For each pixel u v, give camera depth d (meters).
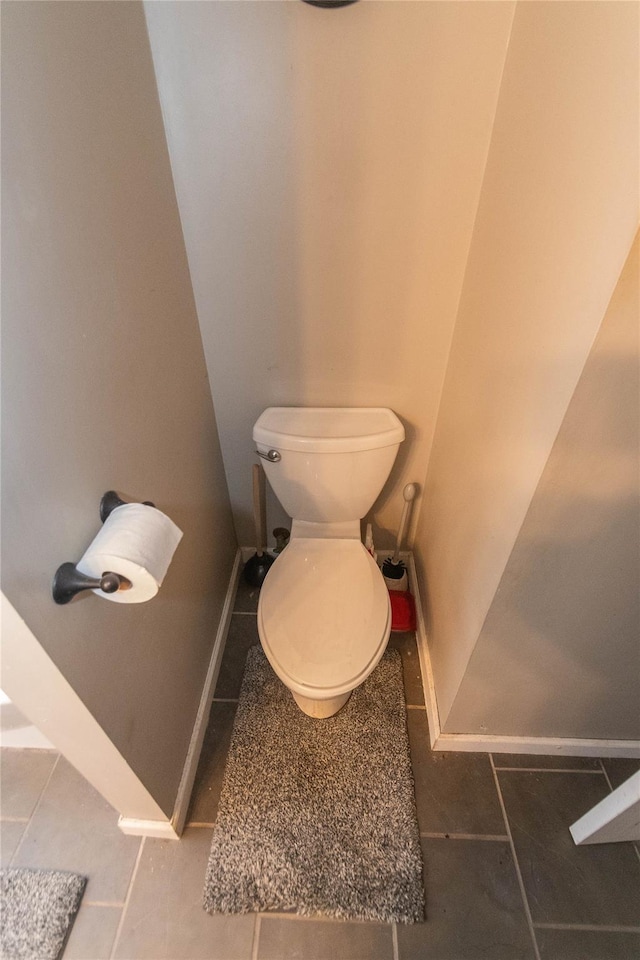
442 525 1.30
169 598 1.09
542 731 1.24
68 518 0.66
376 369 1.32
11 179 0.53
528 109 0.77
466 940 1.00
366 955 0.98
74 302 0.67
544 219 0.70
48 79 0.60
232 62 0.90
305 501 1.36
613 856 1.12
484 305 0.98
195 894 1.05
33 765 1.26
